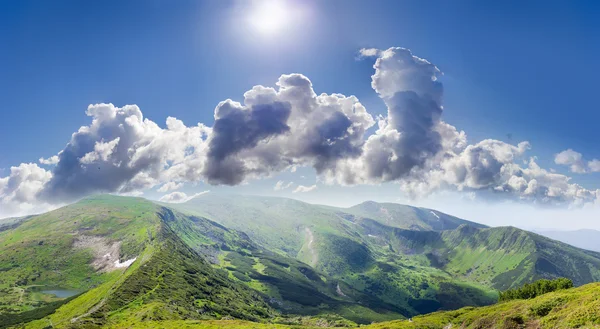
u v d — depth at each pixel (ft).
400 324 588.09
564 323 274.36
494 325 358.84
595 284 385.91
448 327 507.30
